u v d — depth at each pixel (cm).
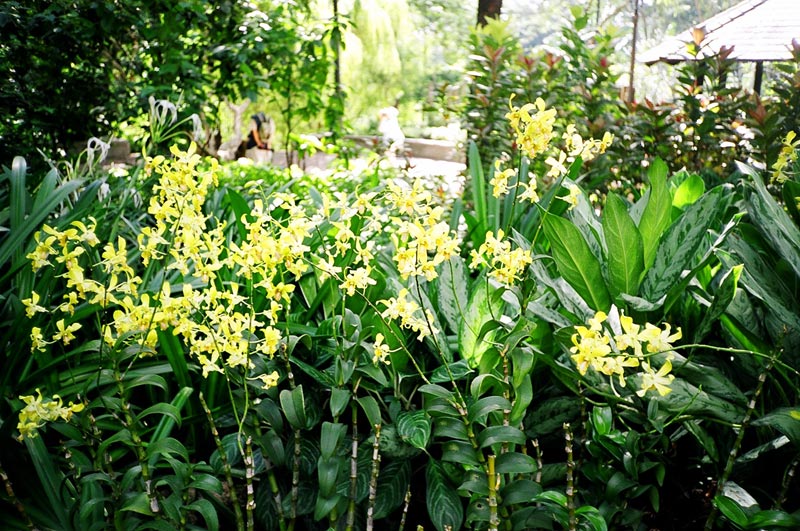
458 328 186
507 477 177
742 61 578
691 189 226
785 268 181
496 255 161
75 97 493
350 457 179
